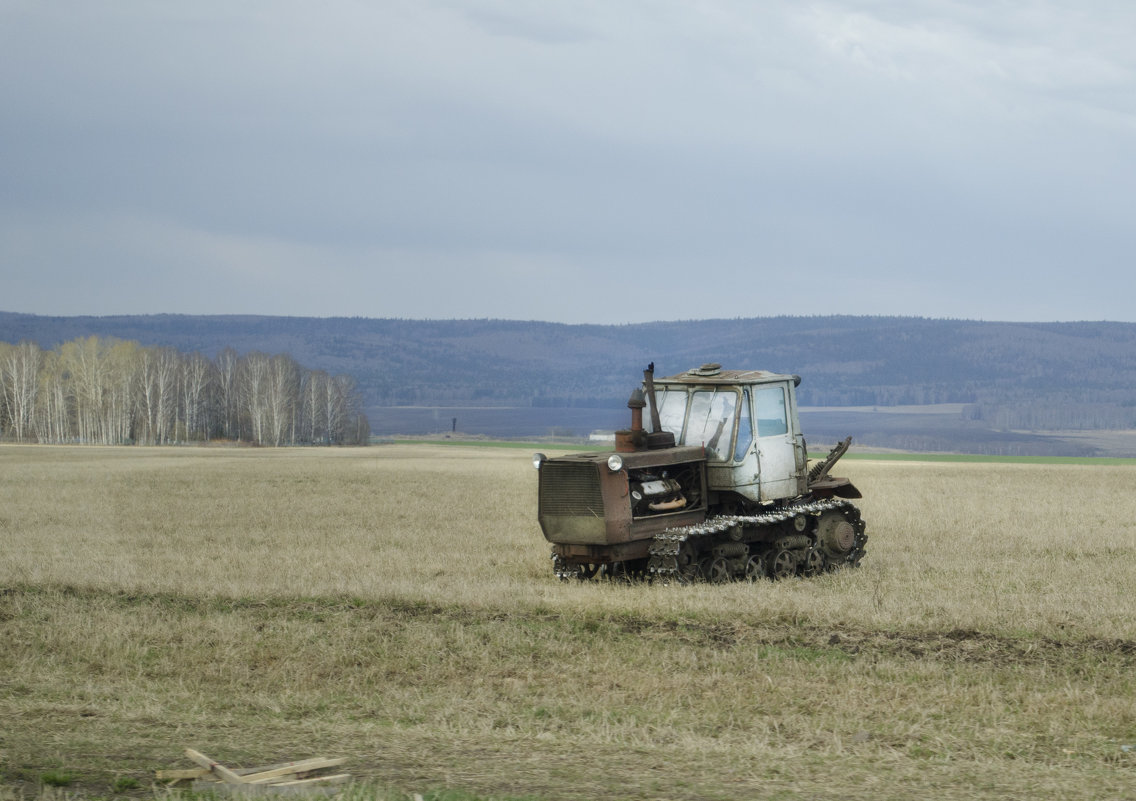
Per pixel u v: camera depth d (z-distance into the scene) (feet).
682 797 36.01
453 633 63.87
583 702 50.42
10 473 246.27
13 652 61.46
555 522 82.53
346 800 34.50
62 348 613.93
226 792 35.68
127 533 124.77
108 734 44.16
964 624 63.82
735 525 83.56
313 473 251.19
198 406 639.35
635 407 84.58
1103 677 54.13
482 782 37.55
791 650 59.57
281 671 56.80
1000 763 40.96
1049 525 128.98
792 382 90.84
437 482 219.41
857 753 42.22
